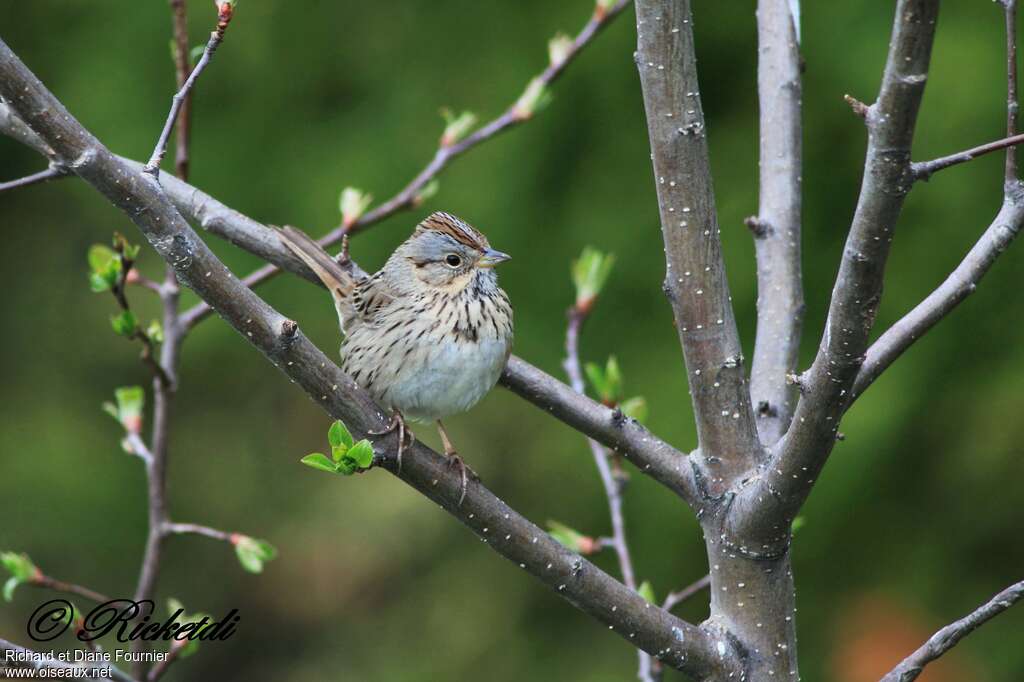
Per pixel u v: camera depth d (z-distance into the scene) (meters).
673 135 5.43
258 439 14.98
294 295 13.20
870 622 11.95
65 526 14.20
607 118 12.59
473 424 13.65
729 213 12.02
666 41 5.34
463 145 8.02
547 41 12.68
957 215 11.49
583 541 7.10
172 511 14.74
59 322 14.75
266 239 7.53
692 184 5.47
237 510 14.83
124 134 13.22
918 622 11.86
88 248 14.86
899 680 5.32
